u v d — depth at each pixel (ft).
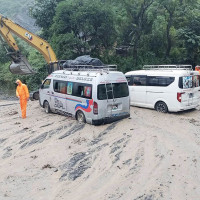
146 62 86.94
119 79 37.73
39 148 31.04
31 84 91.35
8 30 55.57
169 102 42.73
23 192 22.15
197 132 33.71
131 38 91.25
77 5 77.77
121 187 21.90
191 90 42.96
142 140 30.96
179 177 22.81
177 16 89.45
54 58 60.18
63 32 80.33
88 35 81.66
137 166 25.11
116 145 30.25
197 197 20.10
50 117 43.88
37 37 58.39
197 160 25.58
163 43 91.56
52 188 22.56
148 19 86.22
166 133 33.22
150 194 20.65
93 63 45.50
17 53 55.72
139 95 47.14
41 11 91.45
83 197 20.92
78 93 38.52
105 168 25.31
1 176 25.04
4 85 100.68
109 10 77.97
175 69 45.34
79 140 32.58
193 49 86.43
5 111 51.24
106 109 36.45
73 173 24.84
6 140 34.17
